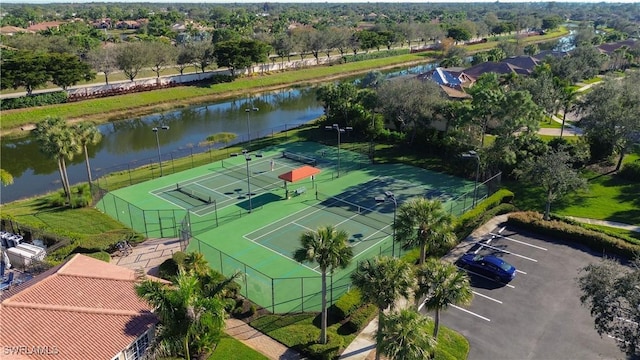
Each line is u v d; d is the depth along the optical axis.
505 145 48.31
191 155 65.62
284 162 60.84
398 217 30.78
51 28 172.62
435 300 23.91
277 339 27.66
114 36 173.25
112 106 94.44
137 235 40.78
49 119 46.31
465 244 38.44
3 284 32.28
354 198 48.75
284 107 102.62
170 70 129.75
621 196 47.00
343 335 28.00
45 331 22.34
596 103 54.38
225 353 26.20
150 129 86.00
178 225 43.03
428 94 63.12
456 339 27.22
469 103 59.00
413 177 54.53
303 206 46.91
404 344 20.61
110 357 21.73
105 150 73.94
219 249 38.56
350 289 31.84
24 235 40.94
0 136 78.81
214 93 109.81
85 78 97.06
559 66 90.06
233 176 56.00
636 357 25.59
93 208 47.47
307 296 32.03
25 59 86.00
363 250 37.84
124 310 24.38
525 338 27.47
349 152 64.38
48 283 25.56
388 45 165.62
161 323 23.38
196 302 21.72
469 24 192.25
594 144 54.69
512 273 32.72
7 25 197.38
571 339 27.31
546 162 40.09
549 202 41.06
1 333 21.75
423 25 181.62
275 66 134.38
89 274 26.75
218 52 114.75
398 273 23.33
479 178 52.50
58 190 55.56
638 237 38.84
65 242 38.06
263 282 33.78
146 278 25.92
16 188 57.88
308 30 156.75
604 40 165.50
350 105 73.31
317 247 24.70
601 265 24.42
